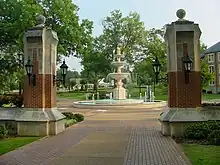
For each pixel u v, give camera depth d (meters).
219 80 74.81
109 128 17.31
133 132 15.57
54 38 15.34
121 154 10.29
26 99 15.18
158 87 60.34
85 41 40.72
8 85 34.22
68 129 16.89
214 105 14.89
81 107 34.34
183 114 14.03
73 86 94.25
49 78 15.18
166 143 12.27
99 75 71.62
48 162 9.23
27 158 9.77
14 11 31.34
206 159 9.27
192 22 14.52
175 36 14.38
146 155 10.09
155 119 22.31
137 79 62.12
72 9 39.50
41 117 14.72
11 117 15.30
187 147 11.28
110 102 34.53
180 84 14.29
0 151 10.89
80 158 9.73
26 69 14.82
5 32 31.45
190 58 14.26
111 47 63.88
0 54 32.66
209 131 12.88
